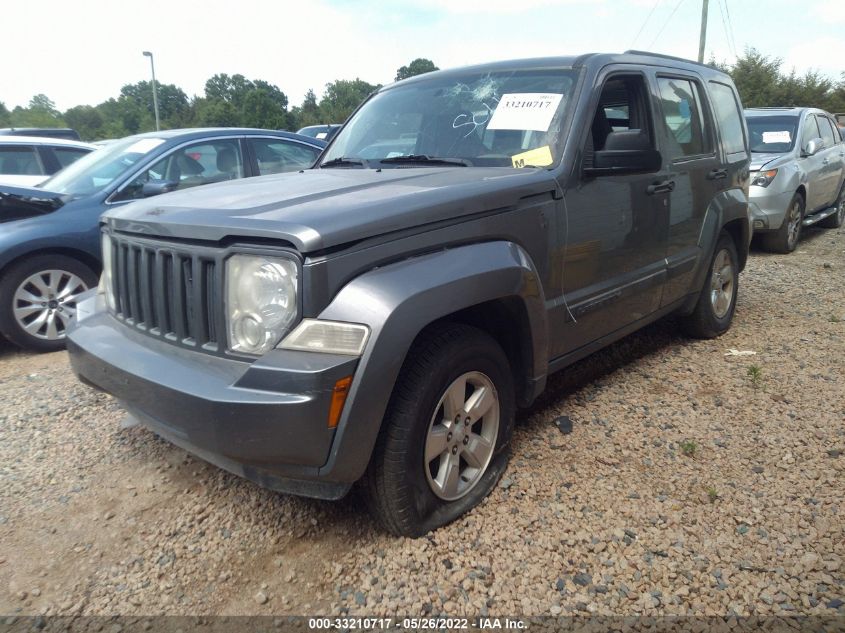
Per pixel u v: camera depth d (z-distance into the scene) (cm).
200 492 315
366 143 408
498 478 308
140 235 282
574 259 334
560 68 366
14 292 512
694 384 422
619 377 437
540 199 312
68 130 1488
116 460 346
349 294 235
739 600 238
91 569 264
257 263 237
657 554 262
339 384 228
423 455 263
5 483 326
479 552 265
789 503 292
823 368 443
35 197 527
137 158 582
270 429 227
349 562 263
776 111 972
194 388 237
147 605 245
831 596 238
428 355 259
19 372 486
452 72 413
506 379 303
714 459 330
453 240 270
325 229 230
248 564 264
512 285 283
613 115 382
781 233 857
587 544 268
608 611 234
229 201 279
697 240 450
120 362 267
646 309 407
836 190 1069
